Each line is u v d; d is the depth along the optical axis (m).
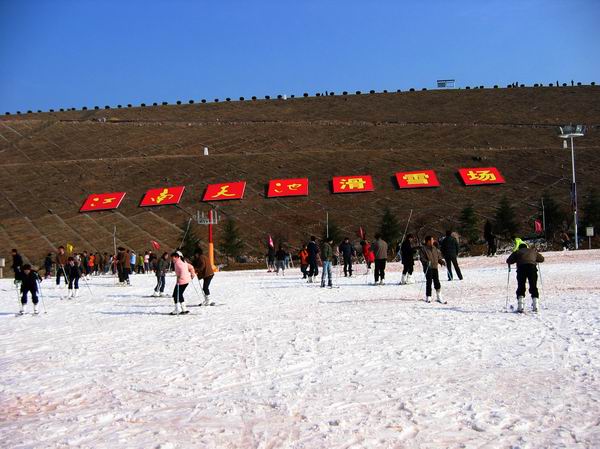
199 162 90.56
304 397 7.98
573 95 128.12
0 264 50.56
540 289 20.06
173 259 17.75
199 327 14.73
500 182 76.88
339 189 77.88
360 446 6.12
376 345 11.30
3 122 123.69
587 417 6.75
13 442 6.59
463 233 60.47
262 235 66.62
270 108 133.00
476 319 14.08
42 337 14.36
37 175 91.50
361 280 27.95
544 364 9.27
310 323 14.47
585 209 60.72
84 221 73.94
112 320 17.09
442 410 7.18
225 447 6.25
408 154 89.06
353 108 128.62
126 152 102.62
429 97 133.88
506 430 6.43
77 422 7.27
